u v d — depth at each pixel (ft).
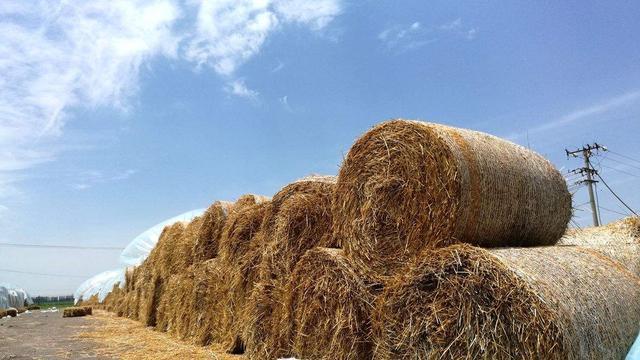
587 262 16.63
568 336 12.10
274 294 22.52
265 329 22.65
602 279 15.71
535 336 12.15
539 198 18.24
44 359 26.27
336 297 17.92
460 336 13.29
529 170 18.13
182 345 30.22
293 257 22.58
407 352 14.49
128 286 64.75
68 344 32.24
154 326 44.21
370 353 16.92
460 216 15.26
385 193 17.12
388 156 17.10
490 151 16.97
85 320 55.42
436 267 13.94
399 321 14.75
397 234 16.71
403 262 16.43
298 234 22.75
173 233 42.29
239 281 26.32
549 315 12.09
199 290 31.24
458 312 13.42
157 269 44.34
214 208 33.68
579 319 12.96
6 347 31.40
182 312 34.42
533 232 18.52
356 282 17.35
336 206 18.97
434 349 13.85
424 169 16.06
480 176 15.87
